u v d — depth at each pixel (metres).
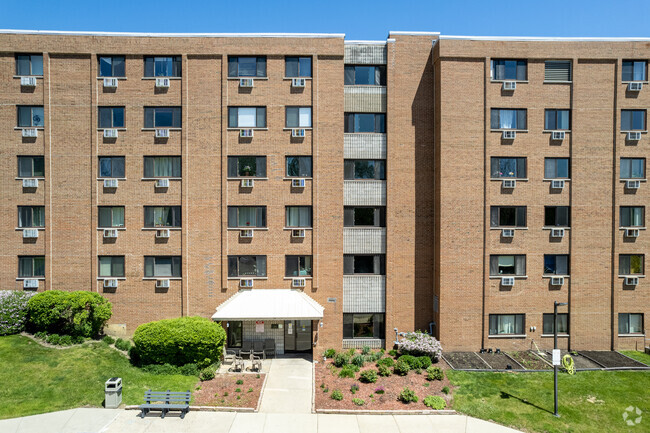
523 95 22.72
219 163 22.42
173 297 22.36
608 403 17.03
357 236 22.95
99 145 22.25
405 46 23.28
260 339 22.27
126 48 22.14
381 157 23.14
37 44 21.91
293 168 22.73
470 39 22.41
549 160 22.89
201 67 22.31
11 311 20.48
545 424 15.48
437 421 15.60
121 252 22.30
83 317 19.98
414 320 23.17
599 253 22.94
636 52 22.75
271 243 22.55
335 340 22.61
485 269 22.61
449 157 22.53
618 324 23.11
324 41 22.53
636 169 23.12
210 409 15.98
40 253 22.19
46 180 22.03
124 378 17.78
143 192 22.30
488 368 20.22
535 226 22.77
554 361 16.38
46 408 15.41
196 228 22.36
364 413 16.06
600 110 22.78
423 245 23.27
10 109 22.02
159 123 22.45
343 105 22.72
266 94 22.52
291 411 16.11
